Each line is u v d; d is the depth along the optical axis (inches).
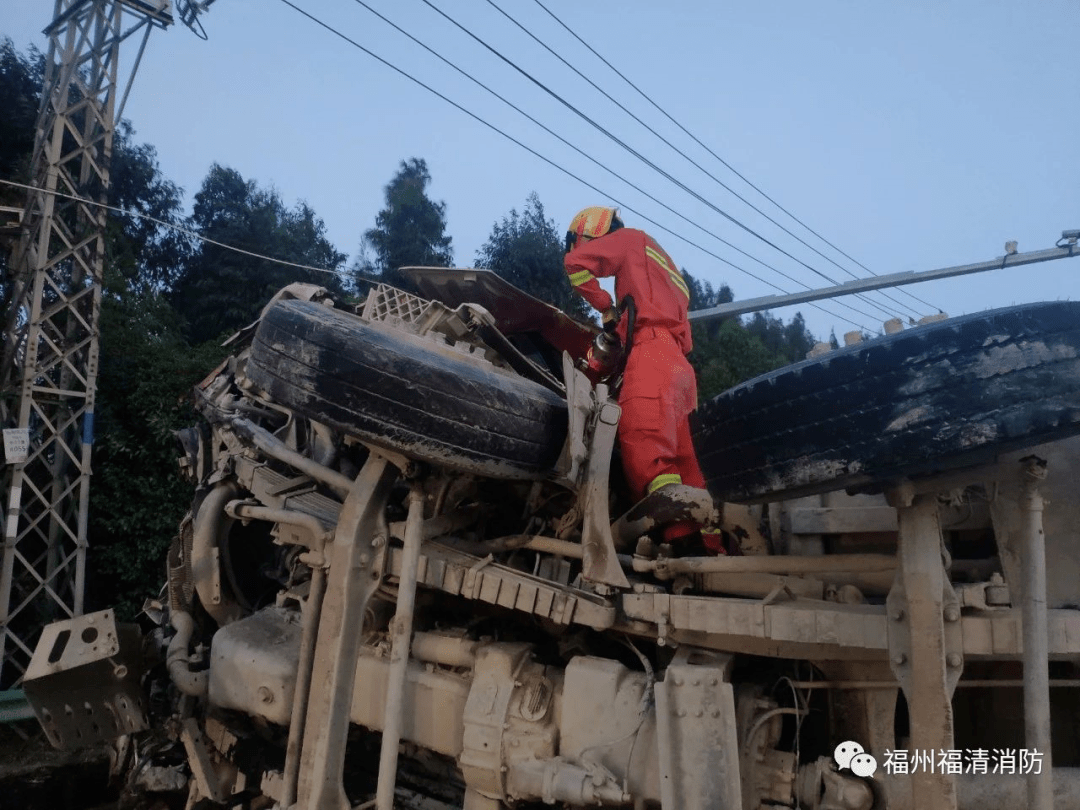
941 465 70.8
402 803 120.4
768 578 101.5
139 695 142.1
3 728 265.9
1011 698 99.4
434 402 98.6
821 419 73.4
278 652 127.9
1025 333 66.2
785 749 101.0
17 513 332.5
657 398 126.9
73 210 408.2
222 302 728.3
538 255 752.3
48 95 386.3
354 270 830.5
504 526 131.4
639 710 99.0
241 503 131.6
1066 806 85.6
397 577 111.4
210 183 827.4
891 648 77.4
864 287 490.9
